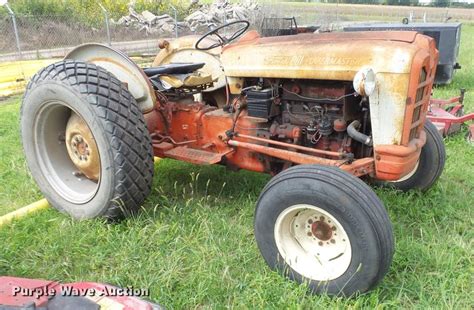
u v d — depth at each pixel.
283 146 3.22
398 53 2.59
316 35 3.11
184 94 3.78
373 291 2.51
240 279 2.68
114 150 3.02
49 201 3.52
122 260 2.84
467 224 3.30
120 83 3.19
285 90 3.12
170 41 4.31
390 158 2.73
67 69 3.16
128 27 18.77
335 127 2.92
